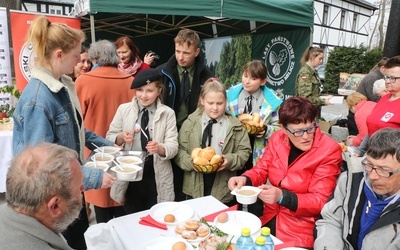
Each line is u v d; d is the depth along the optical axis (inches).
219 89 93.4
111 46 107.3
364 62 541.0
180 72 118.5
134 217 68.1
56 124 64.0
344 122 208.8
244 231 52.7
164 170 96.7
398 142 53.2
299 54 213.8
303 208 70.6
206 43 310.5
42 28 61.5
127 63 140.2
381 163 53.8
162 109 95.6
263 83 116.8
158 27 316.8
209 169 82.8
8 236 35.7
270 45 238.4
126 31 325.4
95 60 107.3
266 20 173.8
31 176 37.2
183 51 111.6
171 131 96.2
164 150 92.0
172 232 61.9
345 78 386.3
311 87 186.9
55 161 39.2
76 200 41.5
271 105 114.5
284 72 228.4
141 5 144.0
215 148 96.5
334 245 61.6
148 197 98.6
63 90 66.1
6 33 156.4
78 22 168.9
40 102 60.5
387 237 55.6
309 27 197.2
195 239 57.2
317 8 925.8
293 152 78.7
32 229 36.4
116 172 69.7
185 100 119.3
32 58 66.2
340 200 65.5
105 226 64.9
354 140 142.4
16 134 62.9
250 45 257.6
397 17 186.1
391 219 55.1
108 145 89.7
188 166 94.4
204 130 97.2
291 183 76.1
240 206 96.8
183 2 150.9
